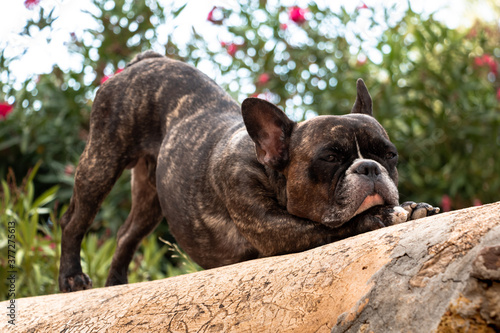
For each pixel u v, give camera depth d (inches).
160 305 114.6
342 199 123.9
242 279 108.3
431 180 285.0
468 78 298.0
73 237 178.7
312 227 129.0
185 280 119.0
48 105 304.2
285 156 135.4
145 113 174.1
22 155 306.7
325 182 127.6
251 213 138.4
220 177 148.0
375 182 123.3
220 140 156.7
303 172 130.3
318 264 100.5
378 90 288.8
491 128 288.4
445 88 290.0
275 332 96.3
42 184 310.0
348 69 302.5
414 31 295.6
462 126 286.7
